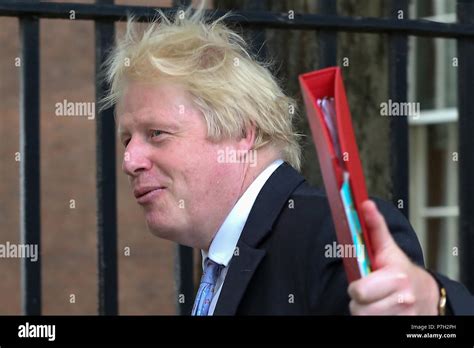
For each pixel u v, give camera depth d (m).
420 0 6.33
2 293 7.07
